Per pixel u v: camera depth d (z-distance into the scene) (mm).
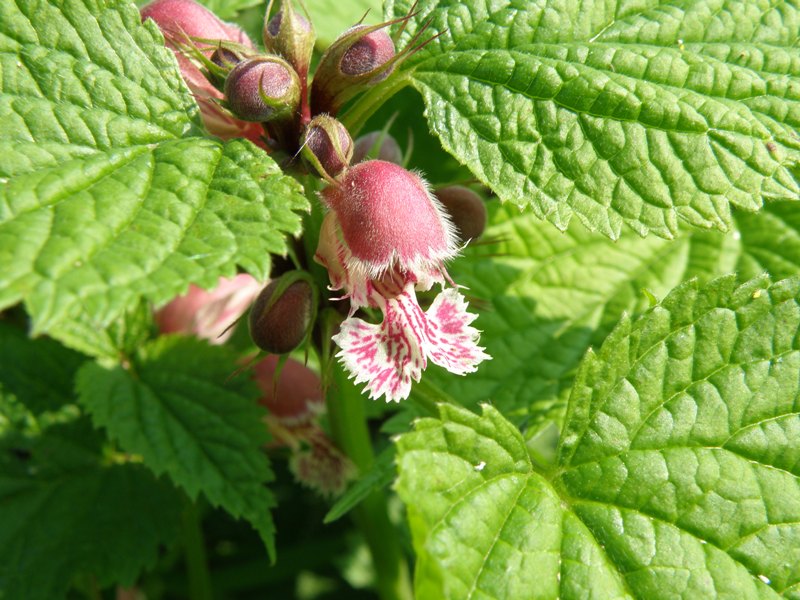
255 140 104
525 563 84
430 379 124
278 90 88
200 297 142
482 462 87
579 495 91
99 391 130
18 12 92
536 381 125
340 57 91
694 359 93
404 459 81
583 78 99
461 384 124
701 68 100
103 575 134
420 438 84
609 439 92
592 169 97
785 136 97
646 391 93
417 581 72
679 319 94
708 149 96
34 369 143
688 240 138
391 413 161
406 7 105
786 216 136
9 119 89
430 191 99
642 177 96
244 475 123
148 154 89
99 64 92
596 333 130
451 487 85
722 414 91
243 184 85
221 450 125
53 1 92
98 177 85
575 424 94
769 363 92
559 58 101
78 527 136
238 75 87
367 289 93
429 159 161
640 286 134
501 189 97
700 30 103
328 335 96
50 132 89
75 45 92
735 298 93
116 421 127
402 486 77
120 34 93
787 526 87
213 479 123
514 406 122
